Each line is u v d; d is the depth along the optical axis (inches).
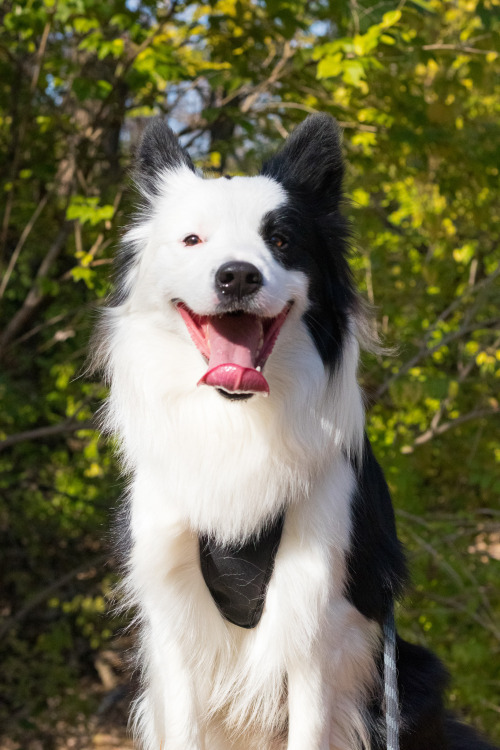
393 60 184.5
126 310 108.2
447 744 121.9
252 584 100.7
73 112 242.4
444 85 198.4
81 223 189.8
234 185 105.5
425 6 166.6
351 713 107.0
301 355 101.5
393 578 107.5
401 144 209.5
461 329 214.4
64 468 279.3
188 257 100.0
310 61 203.6
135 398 104.4
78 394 255.3
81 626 302.0
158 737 108.7
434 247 233.6
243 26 201.8
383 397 226.7
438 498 269.4
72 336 259.0
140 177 115.3
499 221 250.2
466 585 223.5
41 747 278.7
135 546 104.3
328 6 185.5
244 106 225.3
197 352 101.0
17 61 227.6
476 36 192.5
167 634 103.9
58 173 235.5
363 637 104.3
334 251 108.7
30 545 292.8
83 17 197.3
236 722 111.2
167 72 194.9
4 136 243.0
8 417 260.1
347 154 216.1
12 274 257.9
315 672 100.3
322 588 98.3
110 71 230.7
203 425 100.6
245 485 99.6
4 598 296.0
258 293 94.5
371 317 114.3
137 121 267.6
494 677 223.0
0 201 245.1
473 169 208.8
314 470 100.4
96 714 286.2
